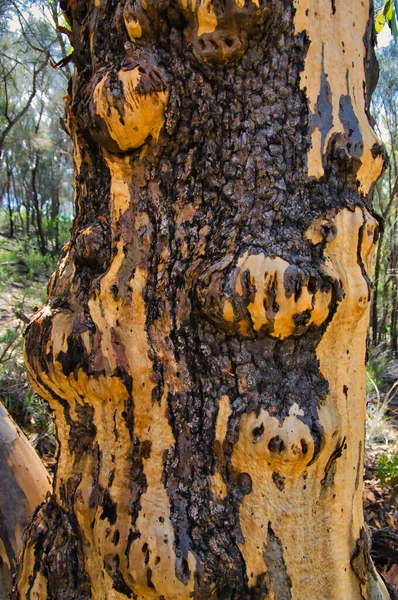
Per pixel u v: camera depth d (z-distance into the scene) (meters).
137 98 0.77
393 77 4.77
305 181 0.80
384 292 5.27
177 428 0.83
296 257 0.76
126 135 0.79
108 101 0.77
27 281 6.47
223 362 0.80
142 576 0.81
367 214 0.83
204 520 0.82
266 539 0.81
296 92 0.79
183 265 0.82
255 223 0.79
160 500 0.83
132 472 0.86
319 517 0.84
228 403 0.80
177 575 0.79
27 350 0.90
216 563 0.81
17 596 0.98
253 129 0.79
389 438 2.67
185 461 0.83
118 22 0.80
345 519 0.87
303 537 0.83
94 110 0.79
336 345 0.82
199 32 0.77
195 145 0.81
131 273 0.84
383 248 5.30
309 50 0.78
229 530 0.82
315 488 0.83
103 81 0.78
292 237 0.78
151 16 0.77
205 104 0.80
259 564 0.82
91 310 0.86
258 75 0.79
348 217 0.80
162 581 0.80
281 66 0.79
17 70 5.95
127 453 0.87
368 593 0.95
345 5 0.81
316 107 0.79
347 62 0.81
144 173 0.83
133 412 0.85
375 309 5.08
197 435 0.82
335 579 0.86
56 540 0.95
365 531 0.96
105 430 0.89
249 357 0.79
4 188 12.78
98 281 0.86
